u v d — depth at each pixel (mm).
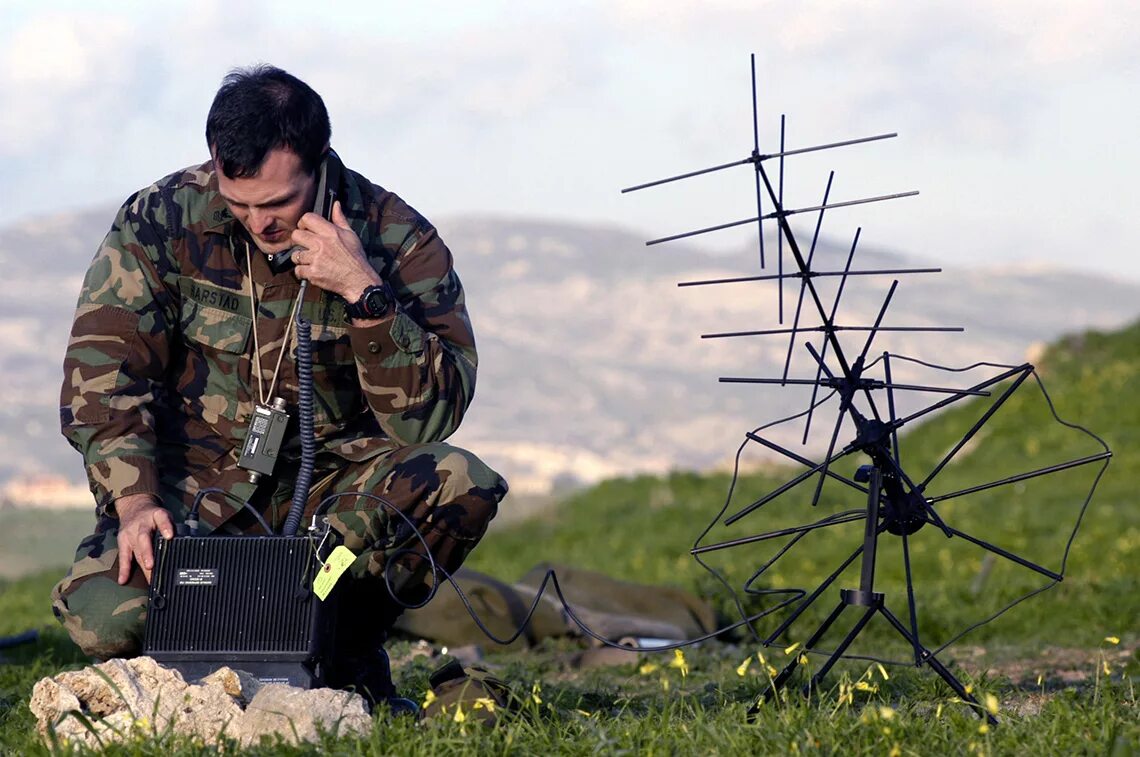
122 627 10359
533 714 9844
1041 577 32062
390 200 11375
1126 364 59500
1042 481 47656
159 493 10609
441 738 9062
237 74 10320
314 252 10406
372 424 11703
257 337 11039
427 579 11336
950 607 27797
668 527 46406
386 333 10562
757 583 27484
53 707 9547
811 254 9328
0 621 31000
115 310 10852
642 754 9062
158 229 10961
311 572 10023
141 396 10891
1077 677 16266
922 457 54344
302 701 9352
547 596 22875
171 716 9195
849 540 39062
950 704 10008
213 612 10008
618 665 19406
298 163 10203
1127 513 40250
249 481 11148
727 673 16875
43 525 69938
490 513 11172
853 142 8969
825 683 14000
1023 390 58719
